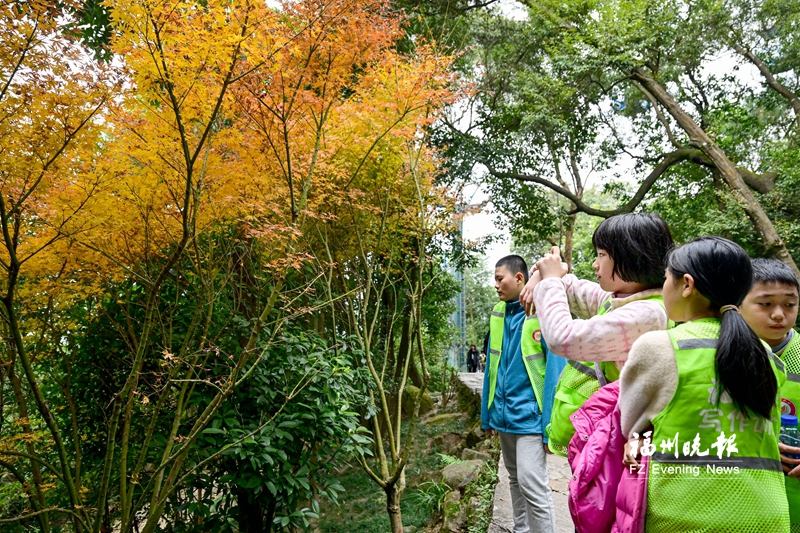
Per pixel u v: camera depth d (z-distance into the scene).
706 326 1.08
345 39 2.52
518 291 2.64
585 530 1.11
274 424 3.18
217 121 2.57
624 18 8.74
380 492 6.14
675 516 0.97
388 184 4.05
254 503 3.57
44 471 3.27
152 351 3.31
